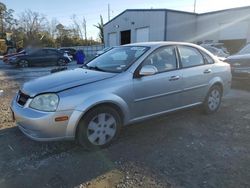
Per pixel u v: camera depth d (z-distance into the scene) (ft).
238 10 82.53
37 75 41.32
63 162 10.89
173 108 14.56
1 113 17.65
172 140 13.11
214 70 16.61
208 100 16.69
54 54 61.57
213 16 89.40
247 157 11.37
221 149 12.13
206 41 88.43
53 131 10.60
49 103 10.58
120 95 11.94
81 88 11.14
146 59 13.14
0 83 32.40
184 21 88.89
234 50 84.99
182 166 10.62
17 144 12.55
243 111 18.02
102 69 13.46
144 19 90.27
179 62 14.65
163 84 13.58
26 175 9.95
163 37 84.02
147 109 13.26
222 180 9.63
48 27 203.21
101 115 11.71
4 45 109.09
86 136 11.39
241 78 26.03
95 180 9.64
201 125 15.21
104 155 11.50
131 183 9.45
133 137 13.42
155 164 10.77
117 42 107.14
